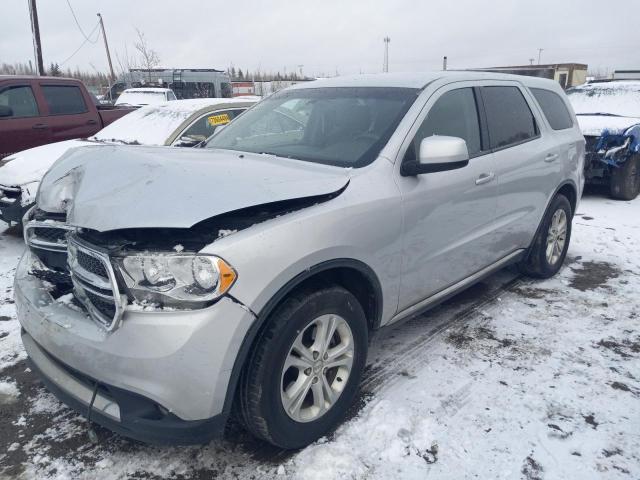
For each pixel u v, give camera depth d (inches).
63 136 324.8
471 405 114.9
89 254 87.6
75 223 91.1
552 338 145.4
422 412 112.3
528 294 176.2
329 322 100.1
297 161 118.3
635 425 108.8
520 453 100.7
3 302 168.6
